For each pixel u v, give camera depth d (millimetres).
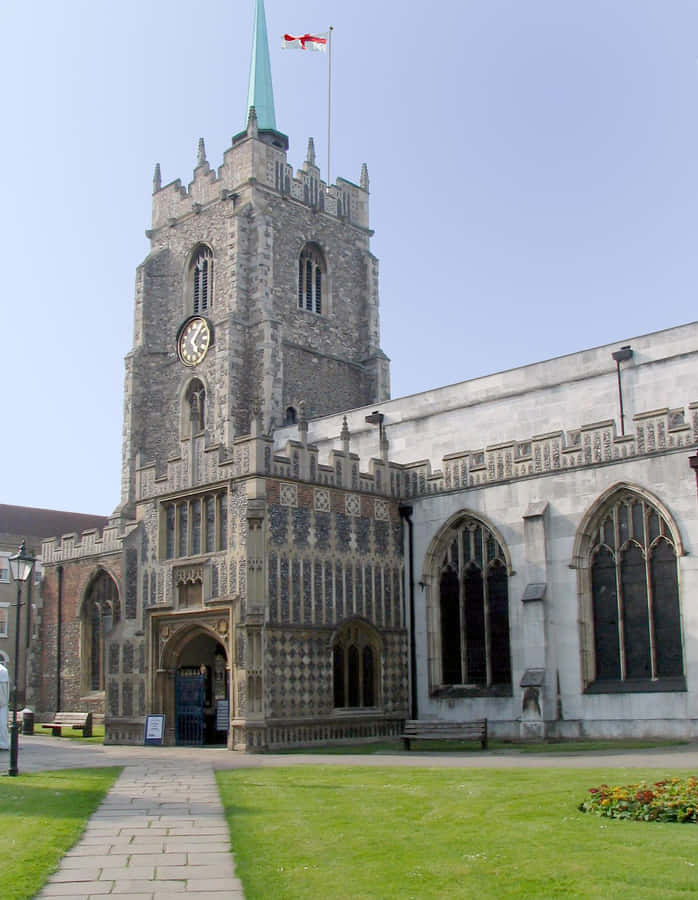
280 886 10695
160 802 17312
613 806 14195
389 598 34906
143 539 35250
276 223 53750
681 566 28547
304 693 31375
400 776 20406
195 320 53156
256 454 31531
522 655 31938
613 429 30719
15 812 15984
